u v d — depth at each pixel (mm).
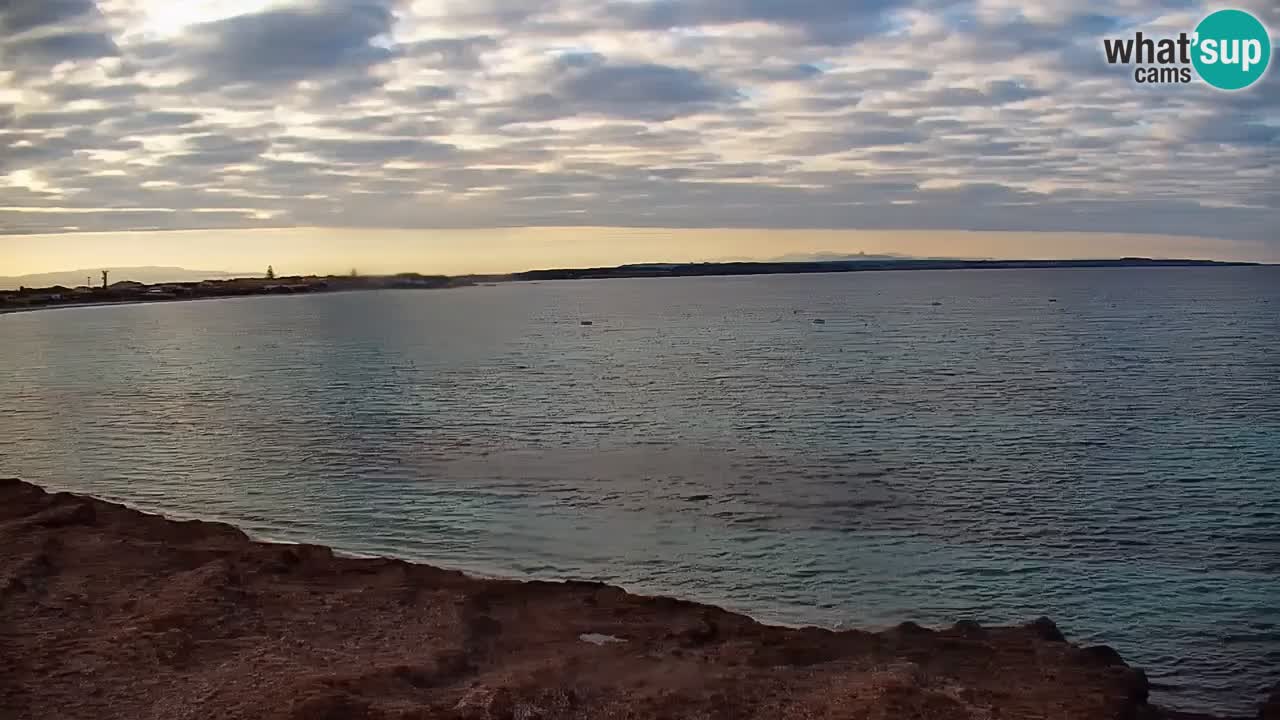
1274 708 13148
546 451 32031
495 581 16109
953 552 20281
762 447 32500
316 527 22547
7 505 20797
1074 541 21125
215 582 14680
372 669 11398
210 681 11023
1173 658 15156
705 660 12445
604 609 14758
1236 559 19938
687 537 21281
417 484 26969
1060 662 12719
